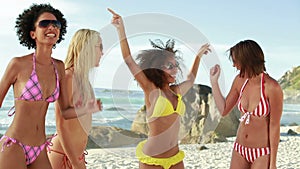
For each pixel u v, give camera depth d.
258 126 3.99
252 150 3.99
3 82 3.43
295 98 34.25
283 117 26.20
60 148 4.01
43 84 3.50
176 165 3.65
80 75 3.49
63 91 3.70
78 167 3.94
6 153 3.35
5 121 17.80
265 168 3.94
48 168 3.53
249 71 3.88
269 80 3.93
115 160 9.09
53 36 3.49
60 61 3.71
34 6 3.57
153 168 3.57
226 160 9.84
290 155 10.91
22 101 3.46
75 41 3.64
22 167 3.38
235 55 3.94
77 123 3.83
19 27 3.56
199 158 9.94
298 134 17.83
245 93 4.07
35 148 3.47
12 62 3.45
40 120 3.54
